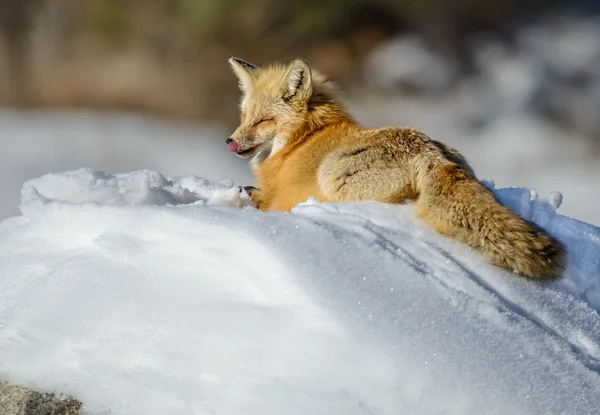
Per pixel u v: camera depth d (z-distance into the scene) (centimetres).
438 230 902
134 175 1009
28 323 772
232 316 732
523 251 857
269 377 717
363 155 1063
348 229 833
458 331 729
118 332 752
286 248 743
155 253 771
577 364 743
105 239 782
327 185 1087
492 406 697
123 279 769
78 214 808
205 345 733
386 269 770
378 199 1026
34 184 959
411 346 706
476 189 926
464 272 827
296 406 708
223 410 719
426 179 966
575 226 999
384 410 700
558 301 847
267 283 734
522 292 841
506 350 730
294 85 1298
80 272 781
